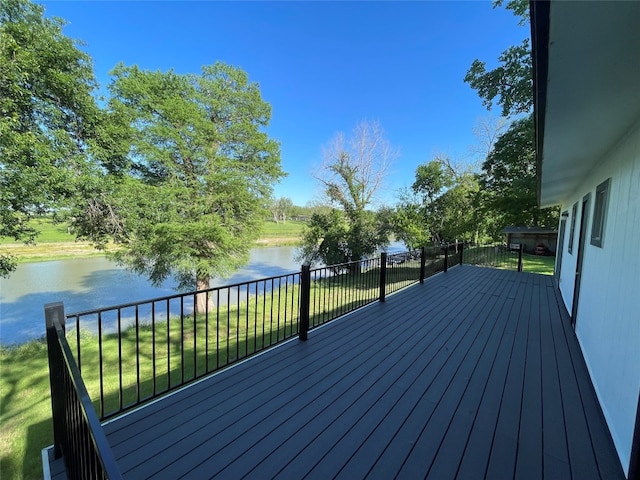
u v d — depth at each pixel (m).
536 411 2.13
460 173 20.08
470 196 16.59
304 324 3.38
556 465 1.63
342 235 15.19
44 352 6.88
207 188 10.76
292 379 2.54
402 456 1.68
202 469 1.57
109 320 9.46
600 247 2.91
